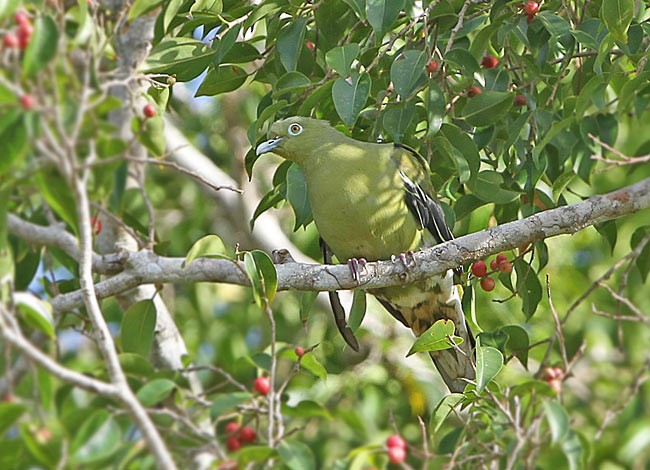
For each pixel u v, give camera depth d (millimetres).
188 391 8086
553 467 8469
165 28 9742
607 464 13117
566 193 16031
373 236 10609
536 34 10086
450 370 10930
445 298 10766
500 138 10875
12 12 7168
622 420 12984
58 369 6625
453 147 9727
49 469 6777
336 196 10484
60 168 6984
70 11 8773
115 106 7449
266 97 10758
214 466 7004
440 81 10250
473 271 10078
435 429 8492
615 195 9398
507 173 10625
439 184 11211
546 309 15836
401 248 10727
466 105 9781
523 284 10359
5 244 7469
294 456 7168
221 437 7926
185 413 7617
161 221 17406
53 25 6793
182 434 7438
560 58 11086
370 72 10391
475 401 8500
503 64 10688
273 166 18078
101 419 6793
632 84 9867
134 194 11414
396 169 10570
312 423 14312
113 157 7180
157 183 17531
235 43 10320
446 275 10594
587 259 16578
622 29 9312
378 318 15977
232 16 10344
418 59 9242
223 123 17906
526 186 10219
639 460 13367
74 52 8711
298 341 16141
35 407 6996
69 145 6840
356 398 14992
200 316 16422
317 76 10859
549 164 10711
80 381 6684
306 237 16891
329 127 10859
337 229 10648
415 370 15391
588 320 16031
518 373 15266
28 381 7375
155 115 9117
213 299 16859
